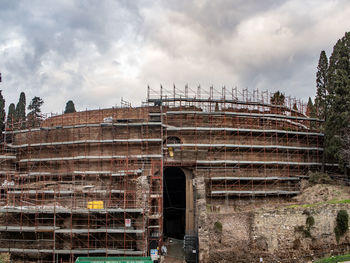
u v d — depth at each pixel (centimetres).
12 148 5450
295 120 5806
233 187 4784
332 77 5138
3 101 6750
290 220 3766
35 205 3912
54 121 5691
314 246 3744
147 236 3784
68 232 3566
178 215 5734
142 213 3684
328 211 3847
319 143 5459
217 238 3791
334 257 3550
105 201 3838
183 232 5419
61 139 5059
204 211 3791
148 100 5284
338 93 4878
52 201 4097
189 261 3938
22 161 5006
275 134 5244
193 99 5312
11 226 3688
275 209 3809
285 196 4962
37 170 5056
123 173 4350
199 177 4234
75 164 4866
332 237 3812
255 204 4772
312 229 3766
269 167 5066
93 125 4788
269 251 3678
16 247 3766
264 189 4909
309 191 4656
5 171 5212
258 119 5281
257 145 5056
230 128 4881
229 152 4956
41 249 3675
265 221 3753
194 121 4969
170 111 5109
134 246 3694
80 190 4209
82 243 3716
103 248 3672
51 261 3703
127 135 4766
